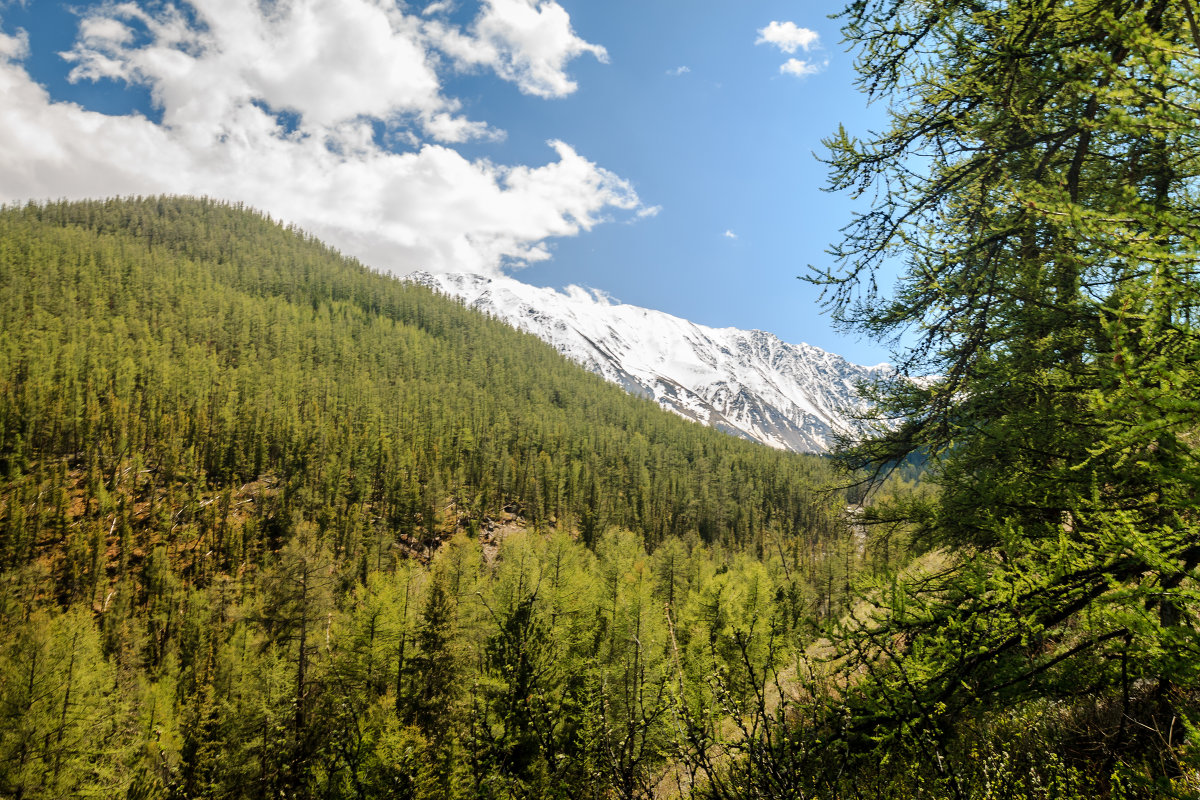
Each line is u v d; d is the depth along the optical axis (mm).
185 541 78500
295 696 21000
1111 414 2830
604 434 155875
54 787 24734
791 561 45719
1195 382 2328
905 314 6645
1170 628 2477
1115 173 5938
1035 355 5547
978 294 5914
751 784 2807
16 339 124312
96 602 64062
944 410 6621
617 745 3037
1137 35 2576
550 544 32281
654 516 106500
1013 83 4812
